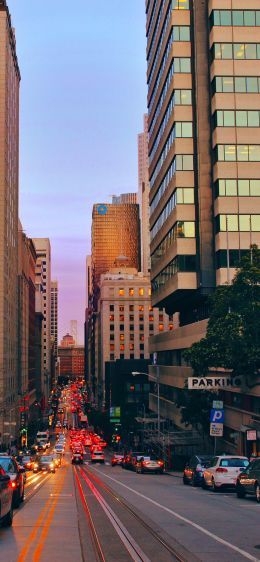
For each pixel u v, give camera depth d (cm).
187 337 6194
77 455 8575
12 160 12556
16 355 13200
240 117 5631
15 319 13000
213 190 5741
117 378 15750
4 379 10762
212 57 5788
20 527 1658
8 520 1659
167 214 6450
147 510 2045
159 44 7112
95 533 1566
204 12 5966
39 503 2348
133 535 1539
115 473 5366
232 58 5684
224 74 5662
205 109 5856
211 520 1788
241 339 3428
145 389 15712
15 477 2180
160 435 6894
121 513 1989
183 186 5853
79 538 1476
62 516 1906
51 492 2942
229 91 5650
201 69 5894
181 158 5888
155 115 7550
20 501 2309
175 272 5903
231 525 1684
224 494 2712
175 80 5984
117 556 1263
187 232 5791
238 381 4509
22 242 15300
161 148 6944
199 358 3747
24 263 15900
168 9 6309
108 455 12012
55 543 1398
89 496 2658
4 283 10969
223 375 5031
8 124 11806
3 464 2244
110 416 13588
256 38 5709
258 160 5594
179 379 6588
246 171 5569
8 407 11269
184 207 5816
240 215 5525
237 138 5606
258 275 3431
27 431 13438
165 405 7938
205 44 5925
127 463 6331
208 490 2988
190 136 5912
